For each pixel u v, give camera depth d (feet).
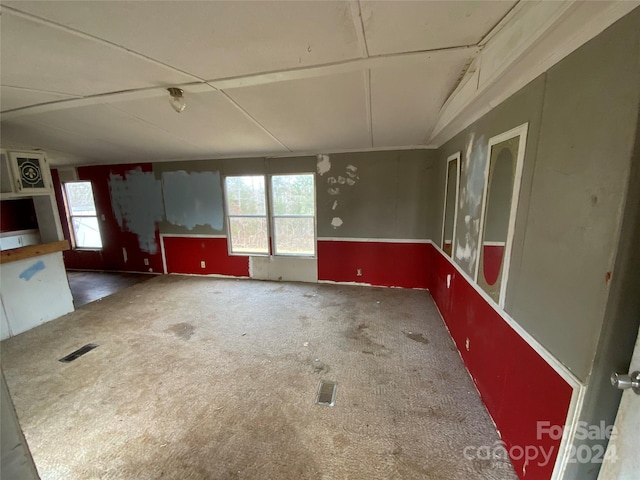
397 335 9.64
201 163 15.76
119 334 10.01
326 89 6.81
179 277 16.89
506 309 5.29
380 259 14.37
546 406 3.97
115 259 18.30
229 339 9.58
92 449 5.50
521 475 4.67
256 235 15.97
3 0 3.55
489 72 4.89
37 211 11.41
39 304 10.86
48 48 4.84
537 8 3.41
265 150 13.78
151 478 4.94
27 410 6.51
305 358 8.41
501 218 5.56
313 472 5.00
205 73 5.93
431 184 13.12
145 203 17.06
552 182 3.93
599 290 3.04
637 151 2.64
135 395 6.96
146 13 3.92
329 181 14.28
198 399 6.80
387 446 5.47
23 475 2.25
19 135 10.69
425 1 3.72
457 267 8.71
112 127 9.85
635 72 2.61
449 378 7.36
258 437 5.72
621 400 3.05
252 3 3.76
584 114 3.30
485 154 6.43
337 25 4.27
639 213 2.71
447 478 4.84
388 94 7.13
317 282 15.42
